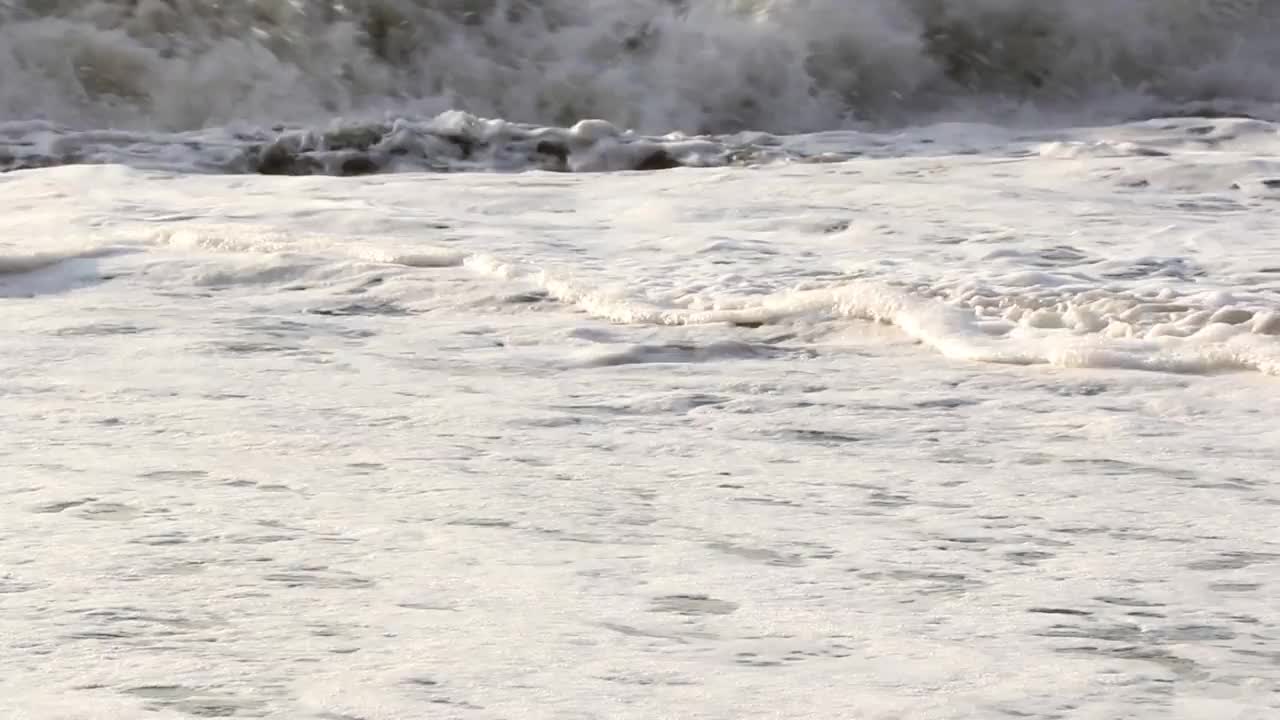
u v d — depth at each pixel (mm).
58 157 42125
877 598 9578
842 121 56500
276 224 29406
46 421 14750
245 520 11109
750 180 36156
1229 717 7605
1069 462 13797
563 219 31062
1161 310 20953
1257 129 45062
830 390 17125
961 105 57312
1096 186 35062
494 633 8680
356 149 42281
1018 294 22094
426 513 11461
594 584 9727
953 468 13523
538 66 55969
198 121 54312
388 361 18578
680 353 19266
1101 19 57875
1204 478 13203
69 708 7465
